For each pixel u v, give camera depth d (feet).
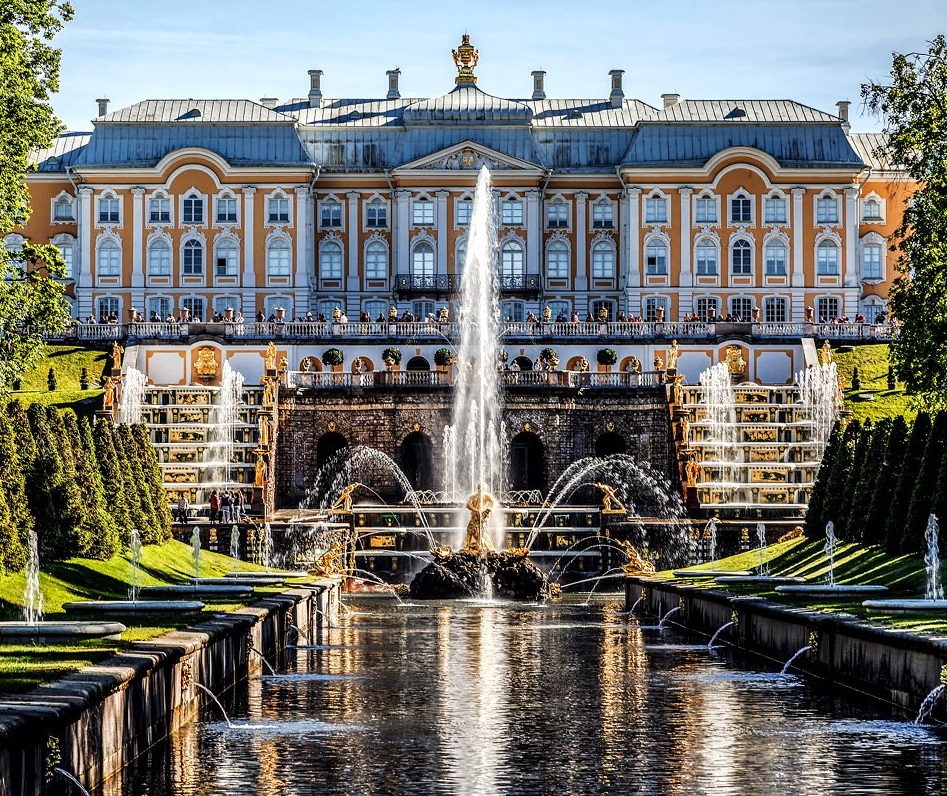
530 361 362.12
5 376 209.15
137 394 325.21
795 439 320.09
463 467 321.93
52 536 166.61
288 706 122.21
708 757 102.37
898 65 207.72
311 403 320.70
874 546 193.67
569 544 273.95
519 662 151.02
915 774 97.04
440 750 104.73
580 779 96.22
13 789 75.31
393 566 272.10
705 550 267.39
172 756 101.86
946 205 200.03
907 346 201.57
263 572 216.54
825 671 132.77
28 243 217.77
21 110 206.69
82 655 101.81
